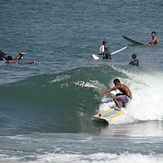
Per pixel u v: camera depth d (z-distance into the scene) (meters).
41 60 86.25
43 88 49.84
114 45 111.31
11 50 98.25
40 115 40.84
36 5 198.00
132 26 145.12
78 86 50.66
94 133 33.53
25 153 23.31
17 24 148.00
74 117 41.19
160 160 22.36
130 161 22.05
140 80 55.34
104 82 52.78
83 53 98.19
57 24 148.38
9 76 65.00
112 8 185.12
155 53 98.88
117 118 39.88
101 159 22.33
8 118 38.22
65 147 25.48
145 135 32.47
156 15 168.00
